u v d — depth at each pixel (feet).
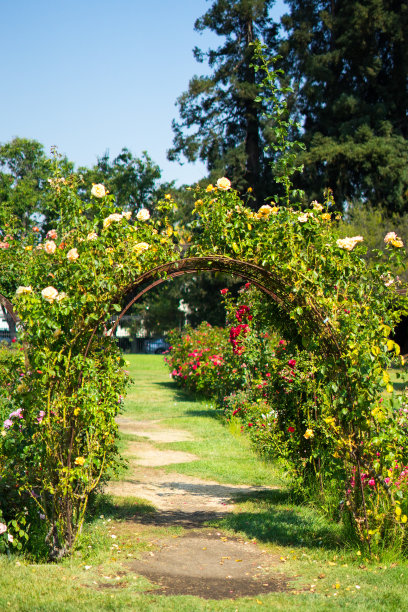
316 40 133.08
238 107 142.82
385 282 18.35
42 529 18.08
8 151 160.15
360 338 17.20
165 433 40.70
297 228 17.92
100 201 18.10
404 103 127.54
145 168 173.99
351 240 17.69
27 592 14.30
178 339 72.69
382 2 119.85
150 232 18.17
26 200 142.41
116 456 32.37
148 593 14.79
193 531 20.39
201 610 13.53
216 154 141.49
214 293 143.95
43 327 16.51
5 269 21.98
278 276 18.28
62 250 17.52
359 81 128.57
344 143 115.85
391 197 115.85
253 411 34.30
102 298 17.33
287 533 19.76
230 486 27.30
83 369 16.98
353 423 17.69
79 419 17.53
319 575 16.11
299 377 23.52
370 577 15.72
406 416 18.47
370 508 17.79
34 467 17.19
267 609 13.58
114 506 23.16
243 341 34.37
